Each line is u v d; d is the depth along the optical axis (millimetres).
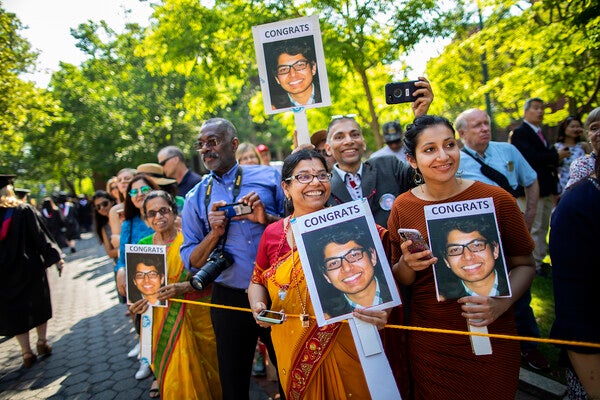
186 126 22688
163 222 2969
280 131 30812
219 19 5836
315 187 1993
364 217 1812
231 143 2850
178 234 3033
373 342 1736
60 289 8766
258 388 3576
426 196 1969
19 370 4566
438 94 8008
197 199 2863
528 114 5180
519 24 5906
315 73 3006
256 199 2580
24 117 9711
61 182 37719
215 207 2574
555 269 1517
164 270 2748
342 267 1771
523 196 3658
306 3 5547
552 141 11305
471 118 3336
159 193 3035
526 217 3672
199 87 6949
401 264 1929
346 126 2865
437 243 1777
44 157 22922
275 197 2977
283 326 1979
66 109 21188
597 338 1427
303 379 1896
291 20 2990
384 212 2748
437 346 1873
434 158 1790
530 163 5047
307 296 1904
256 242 2680
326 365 1862
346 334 1861
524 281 1815
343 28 5613
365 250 1782
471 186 1896
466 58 8609
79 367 4465
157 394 3617
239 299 2654
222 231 2582
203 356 2893
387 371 1729
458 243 1754
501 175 3326
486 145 3416
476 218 1753
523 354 3209
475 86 8602
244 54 6184
